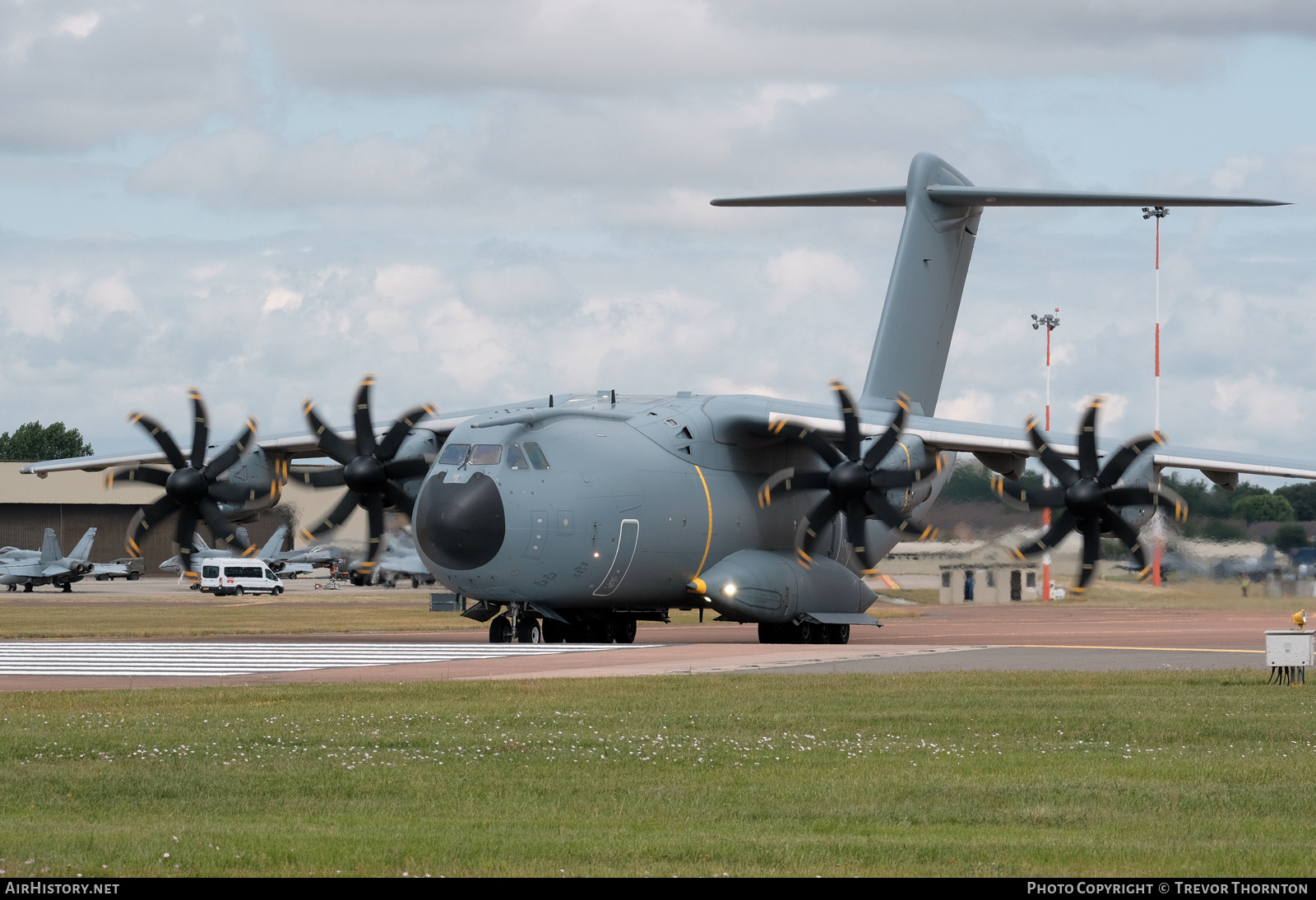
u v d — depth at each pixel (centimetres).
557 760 4712
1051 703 6134
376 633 12712
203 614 16738
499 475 9856
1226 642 10744
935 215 12356
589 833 3562
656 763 4666
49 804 3984
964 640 11231
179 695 6462
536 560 9925
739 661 8544
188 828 3609
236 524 11800
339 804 4003
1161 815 3838
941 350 12600
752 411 11069
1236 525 14388
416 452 11556
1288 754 4866
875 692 6581
